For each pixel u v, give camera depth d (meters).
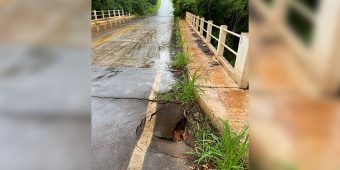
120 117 3.07
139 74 5.00
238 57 3.97
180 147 2.45
